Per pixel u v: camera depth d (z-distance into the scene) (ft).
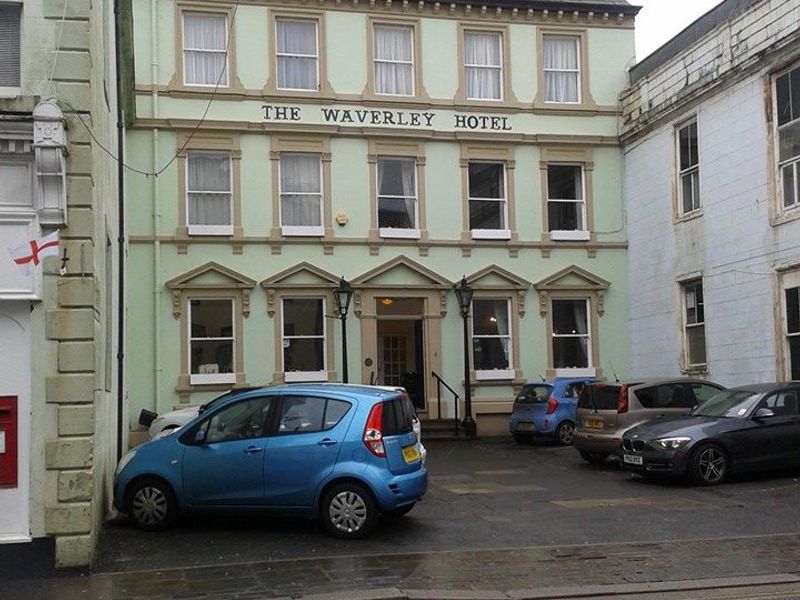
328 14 77.61
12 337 30.17
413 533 36.60
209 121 73.97
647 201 79.46
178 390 72.13
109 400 41.68
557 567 30.89
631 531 36.81
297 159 76.84
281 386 37.70
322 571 30.30
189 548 33.78
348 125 77.05
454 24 80.38
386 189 78.59
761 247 65.16
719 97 69.67
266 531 36.65
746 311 66.80
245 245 74.54
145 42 73.72
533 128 81.35
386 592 27.50
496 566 31.07
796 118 62.13
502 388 79.36
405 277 77.61
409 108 78.54
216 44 75.56
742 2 68.23
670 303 76.18
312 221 76.64
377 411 35.68
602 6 82.99
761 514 39.91
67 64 31.22
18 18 31.71
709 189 71.05
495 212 80.94
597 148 82.84
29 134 30.22
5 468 29.89
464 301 76.33
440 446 71.67
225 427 36.68
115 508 38.06
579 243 81.66
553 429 69.62
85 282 30.58
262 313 74.54
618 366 81.76
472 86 81.05
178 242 73.15
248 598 27.12
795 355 62.23
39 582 29.12
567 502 44.06
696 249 72.74
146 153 73.00
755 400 49.83
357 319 76.23
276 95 75.66
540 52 82.12
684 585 28.19
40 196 30.30
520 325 80.07
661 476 49.08
